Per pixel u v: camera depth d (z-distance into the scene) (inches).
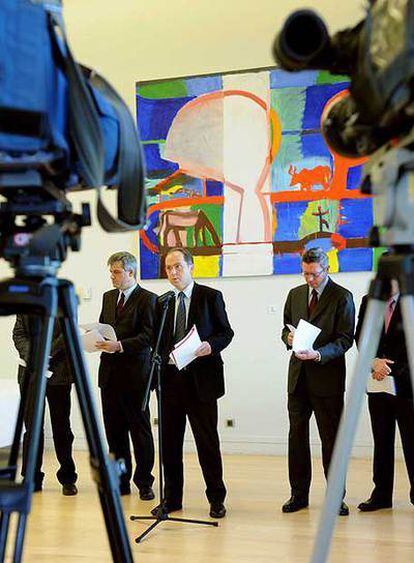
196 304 144.4
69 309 47.0
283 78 216.1
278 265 214.7
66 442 163.9
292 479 146.0
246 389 217.8
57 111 42.4
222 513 140.1
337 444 42.9
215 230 219.8
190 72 224.4
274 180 215.9
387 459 144.5
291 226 213.9
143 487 156.3
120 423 157.6
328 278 148.3
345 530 129.1
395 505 148.2
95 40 230.7
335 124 48.8
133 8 223.0
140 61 227.9
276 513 143.0
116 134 47.8
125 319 156.9
